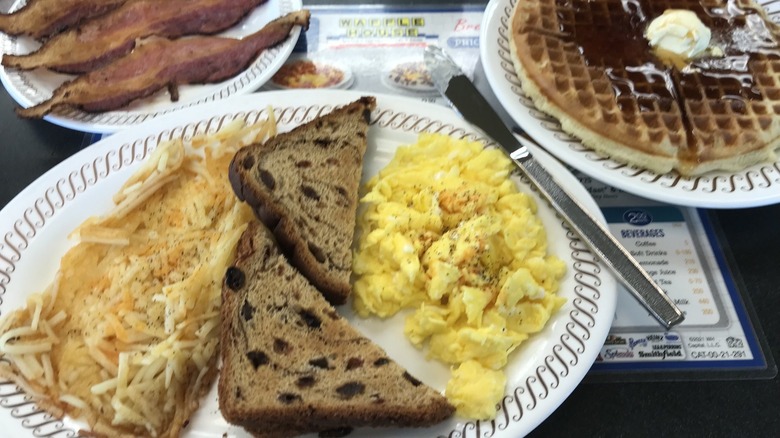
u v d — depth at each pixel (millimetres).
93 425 273
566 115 355
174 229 330
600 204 353
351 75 411
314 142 351
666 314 292
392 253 307
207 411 282
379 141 363
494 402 269
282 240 318
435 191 329
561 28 398
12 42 433
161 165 338
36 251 324
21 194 339
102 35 428
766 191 325
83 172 349
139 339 294
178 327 291
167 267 313
